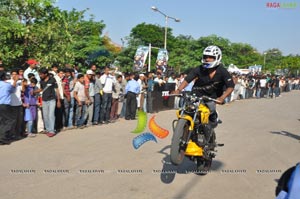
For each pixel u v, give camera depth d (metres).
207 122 5.55
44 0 11.70
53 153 7.15
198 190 5.32
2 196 4.75
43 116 8.90
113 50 46.50
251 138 10.02
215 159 7.32
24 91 8.51
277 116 16.03
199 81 5.95
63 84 9.81
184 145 5.27
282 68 68.62
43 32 11.50
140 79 14.51
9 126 7.91
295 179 2.14
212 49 5.61
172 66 44.78
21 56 11.55
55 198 4.73
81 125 10.53
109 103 11.70
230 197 5.09
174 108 17.14
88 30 27.45
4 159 6.60
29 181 5.40
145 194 5.02
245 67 65.75
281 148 8.77
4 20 10.91
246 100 25.56
